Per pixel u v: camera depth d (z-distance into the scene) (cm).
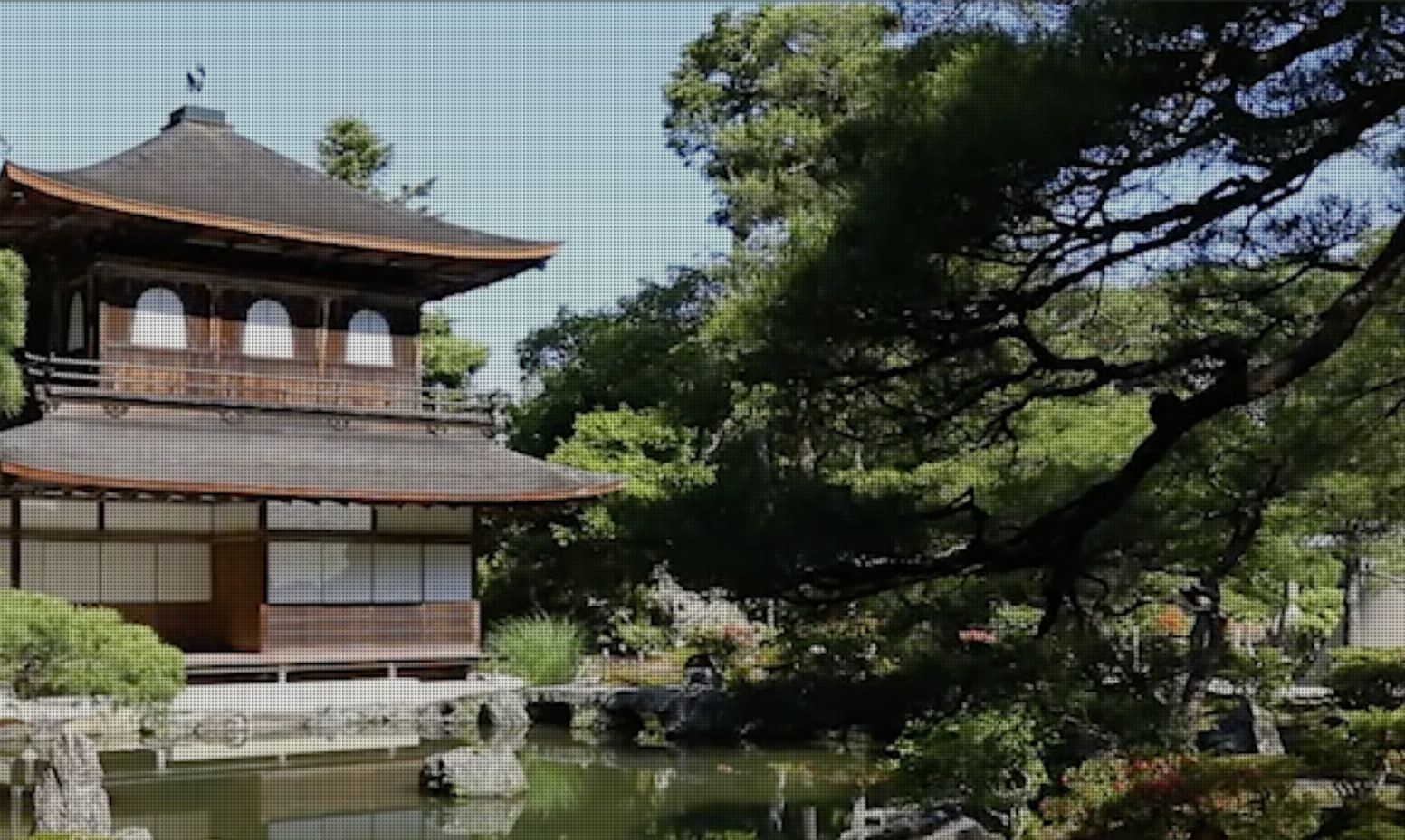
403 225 2695
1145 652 1545
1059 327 870
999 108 638
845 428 818
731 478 757
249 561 2383
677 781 1714
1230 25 662
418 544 2502
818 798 1559
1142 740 1320
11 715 1828
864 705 1459
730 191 2834
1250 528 1304
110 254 2431
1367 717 1242
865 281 686
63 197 2234
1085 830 1077
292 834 1391
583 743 2102
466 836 1378
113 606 2403
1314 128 686
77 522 2369
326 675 2408
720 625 3130
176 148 2683
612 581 3052
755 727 2044
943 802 1218
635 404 3369
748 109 3384
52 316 2569
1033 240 717
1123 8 666
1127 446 1355
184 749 1967
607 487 2547
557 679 2623
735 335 841
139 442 2294
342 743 2062
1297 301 908
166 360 2473
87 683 1190
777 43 2934
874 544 724
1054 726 1266
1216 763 1120
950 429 845
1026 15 744
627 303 3669
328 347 2648
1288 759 1158
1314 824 1025
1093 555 827
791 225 812
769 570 720
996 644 1385
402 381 2728
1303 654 2512
